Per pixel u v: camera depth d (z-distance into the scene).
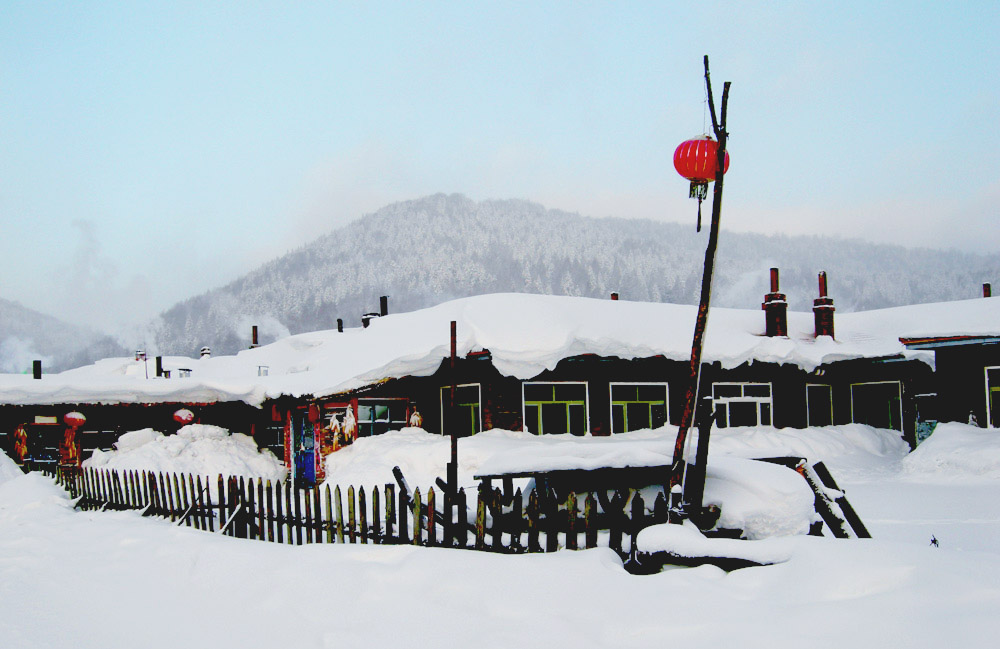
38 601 7.57
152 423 21.44
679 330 21.94
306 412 20.97
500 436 18.36
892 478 17.52
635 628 4.96
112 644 6.04
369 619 5.89
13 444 19.72
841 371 24.17
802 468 7.86
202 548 8.76
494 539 7.16
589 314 21.09
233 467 19.62
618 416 20.31
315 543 8.88
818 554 5.29
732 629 4.69
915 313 25.94
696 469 6.75
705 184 8.19
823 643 4.29
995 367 19.12
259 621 6.29
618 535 6.69
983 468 16.45
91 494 15.24
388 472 17.38
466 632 5.34
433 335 20.41
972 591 4.45
